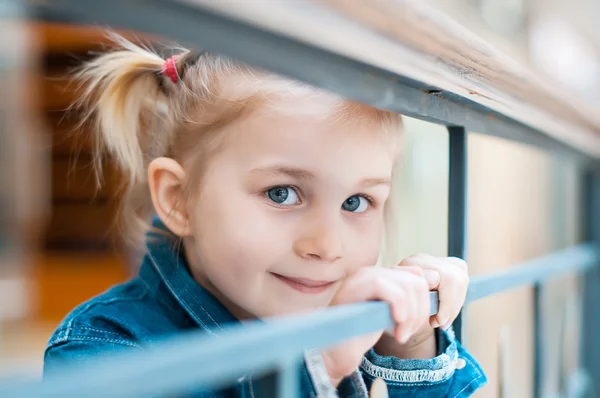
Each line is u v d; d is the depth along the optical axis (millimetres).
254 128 748
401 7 403
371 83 437
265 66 353
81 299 4594
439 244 2186
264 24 322
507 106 671
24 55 4121
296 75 371
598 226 1324
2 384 264
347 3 355
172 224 849
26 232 4688
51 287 4574
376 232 787
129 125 984
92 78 1022
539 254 2729
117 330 822
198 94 824
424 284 590
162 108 947
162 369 295
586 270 1330
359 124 735
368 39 390
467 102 586
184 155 844
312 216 745
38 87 4484
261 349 347
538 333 963
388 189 793
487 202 2398
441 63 485
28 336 3764
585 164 1267
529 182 2680
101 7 280
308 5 337
